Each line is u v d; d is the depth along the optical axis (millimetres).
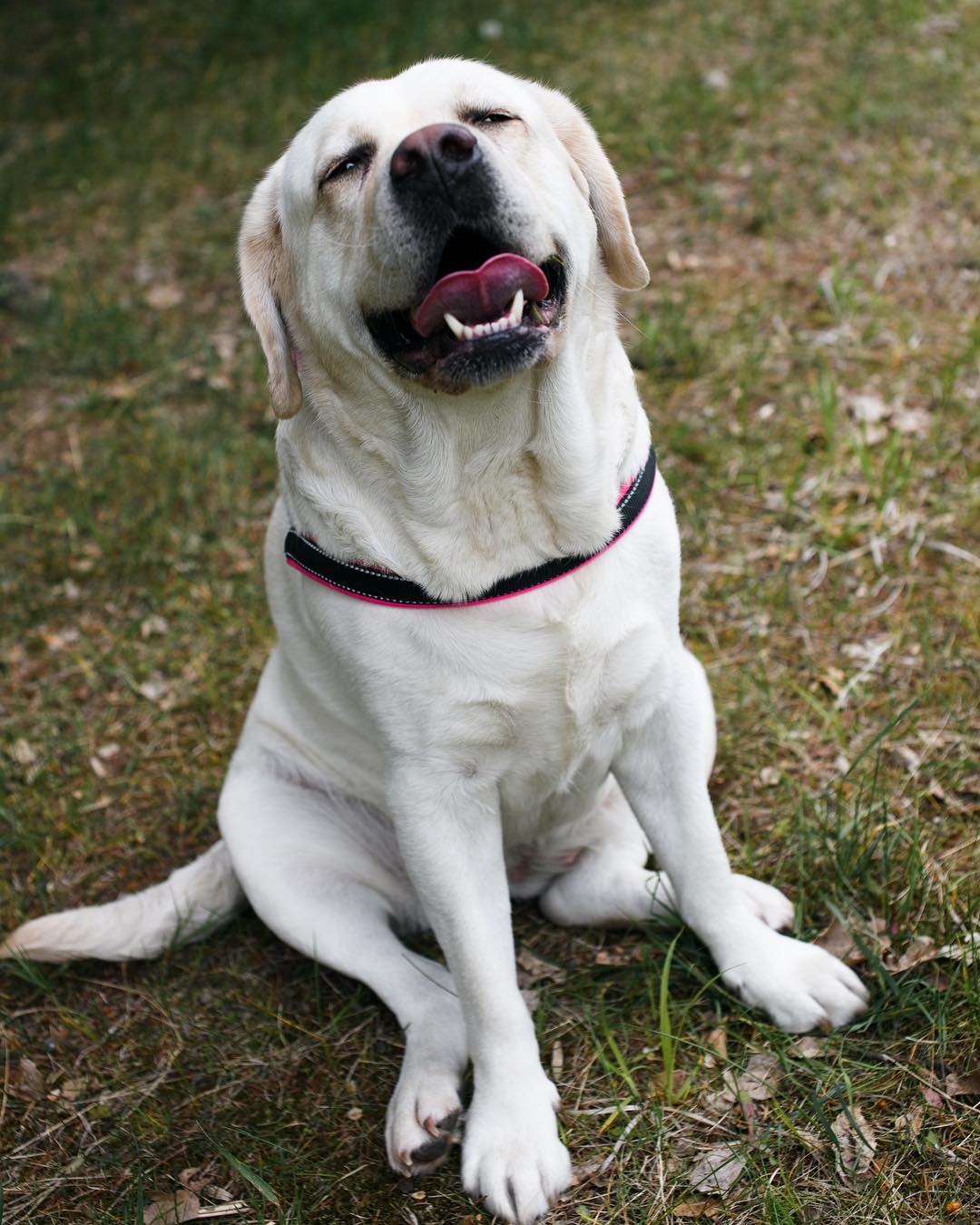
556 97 2621
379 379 2391
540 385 2346
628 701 2641
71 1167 2680
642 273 2623
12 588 4539
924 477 4195
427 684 2514
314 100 7754
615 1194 2420
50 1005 3113
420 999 2764
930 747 3275
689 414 4707
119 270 6457
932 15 7500
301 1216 2475
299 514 2637
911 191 5820
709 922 2766
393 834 3139
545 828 2977
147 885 3430
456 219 2213
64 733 3945
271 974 3111
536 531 2463
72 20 9336
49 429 5375
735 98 6852
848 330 4980
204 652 4148
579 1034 2768
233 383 5418
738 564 4027
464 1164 2488
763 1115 2496
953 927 2773
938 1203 2270
